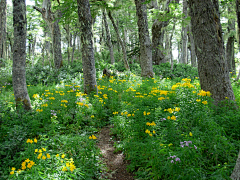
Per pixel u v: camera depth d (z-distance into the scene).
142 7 10.87
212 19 4.80
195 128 3.12
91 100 6.11
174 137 3.13
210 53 4.84
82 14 6.52
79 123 4.66
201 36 4.94
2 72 12.49
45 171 2.40
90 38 6.68
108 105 6.13
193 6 5.02
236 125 3.46
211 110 3.77
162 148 2.67
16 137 3.49
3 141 3.56
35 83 11.33
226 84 4.82
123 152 3.62
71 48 21.03
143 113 3.90
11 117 4.44
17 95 5.09
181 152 2.35
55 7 10.01
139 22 11.09
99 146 4.00
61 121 4.61
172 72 14.18
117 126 4.32
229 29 14.13
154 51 17.88
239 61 23.28
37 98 5.85
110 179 2.92
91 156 3.09
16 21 5.01
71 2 9.61
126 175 3.02
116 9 11.88
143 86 7.82
